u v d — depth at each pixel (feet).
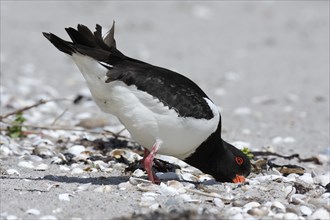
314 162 42.04
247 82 69.87
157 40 86.99
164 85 31.48
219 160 34.78
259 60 80.07
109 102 32.07
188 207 29.22
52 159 38.63
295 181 34.68
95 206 29.01
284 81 70.59
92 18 94.27
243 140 47.73
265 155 42.09
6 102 55.06
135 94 31.27
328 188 33.65
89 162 37.83
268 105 61.16
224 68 75.51
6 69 68.23
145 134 32.27
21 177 33.65
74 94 61.05
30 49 78.13
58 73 69.31
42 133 44.68
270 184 34.17
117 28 90.79
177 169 37.73
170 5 106.93
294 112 58.59
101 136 45.52
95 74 31.42
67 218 27.58
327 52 84.23
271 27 96.68
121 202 29.78
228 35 92.07
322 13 105.19
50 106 55.72
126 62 32.30
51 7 99.60
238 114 57.26
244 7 108.47
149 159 32.24
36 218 27.32
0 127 44.86
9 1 100.68
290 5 110.01
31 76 66.90
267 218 28.58
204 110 32.32
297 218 28.68
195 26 95.96
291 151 45.06
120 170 36.83
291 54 83.20
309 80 71.20
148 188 31.73
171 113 31.53
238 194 31.96
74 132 46.03
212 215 27.53
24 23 89.66
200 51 83.05
